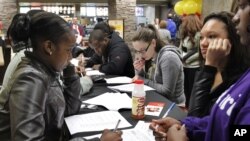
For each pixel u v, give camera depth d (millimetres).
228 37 1188
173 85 1980
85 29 6617
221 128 680
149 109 1490
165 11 14297
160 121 1116
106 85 2135
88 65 3242
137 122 1305
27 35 1050
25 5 9469
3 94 989
